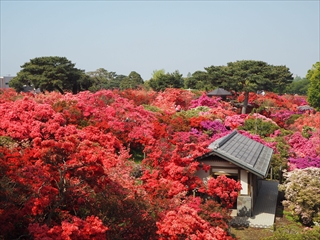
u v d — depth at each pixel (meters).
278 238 15.32
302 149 32.34
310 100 58.59
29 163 12.80
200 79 70.94
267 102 60.47
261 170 20.02
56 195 12.41
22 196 11.69
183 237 12.70
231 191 19.33
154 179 17.81
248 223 19.25
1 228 11.23
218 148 20.61
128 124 26.62
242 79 52.66
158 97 47.62
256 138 32.00
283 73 78.50
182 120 33.81
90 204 13.22
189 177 19.00
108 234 12.61
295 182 21.05
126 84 86.81
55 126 19.06
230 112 43.56
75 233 10.70
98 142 19.50
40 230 10.66
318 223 19.16
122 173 15.72
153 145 21.56
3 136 18.69
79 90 67.19
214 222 15.91
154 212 14.08
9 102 24.70
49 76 59.59
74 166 11.74
